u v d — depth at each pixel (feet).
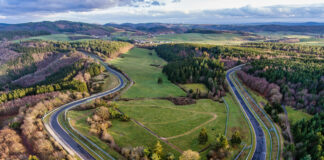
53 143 236.43
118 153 229.45
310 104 352.69
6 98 420.77
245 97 410.31
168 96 415.44
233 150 233.96
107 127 284.41
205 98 404.57
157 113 335.67
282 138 264.93
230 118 319.88
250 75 489.67
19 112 338.54
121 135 266.77
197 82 490.49
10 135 245.65
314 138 234.17
